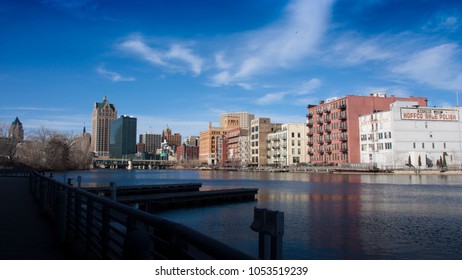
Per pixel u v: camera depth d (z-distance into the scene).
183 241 3.98
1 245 9.42
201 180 77.69
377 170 92.69
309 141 129.00
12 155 105.00
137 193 39.00
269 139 155.50
